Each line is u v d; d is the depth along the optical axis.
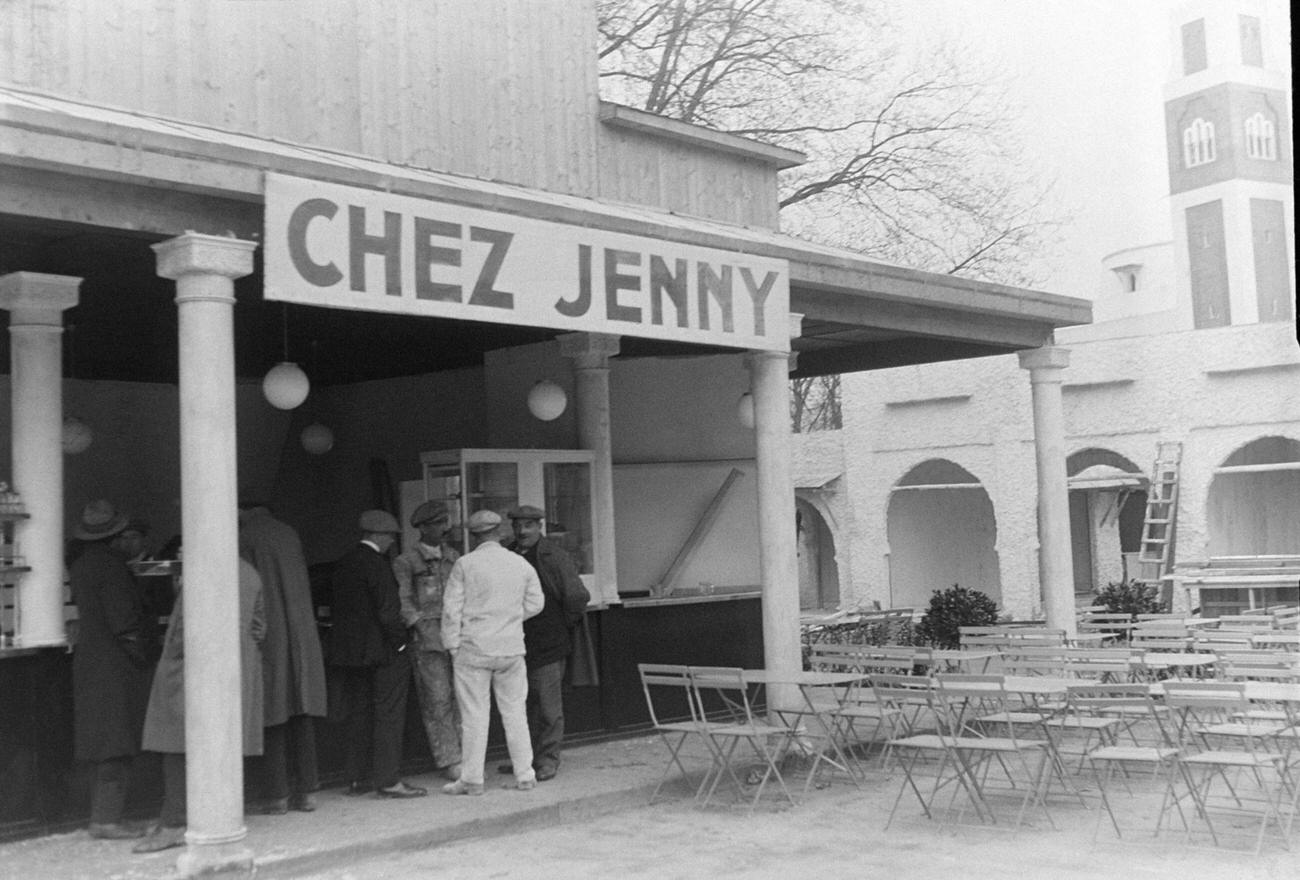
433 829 7.84
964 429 24.84
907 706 11.98
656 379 13.21
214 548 7.00
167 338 11.17
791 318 10.38
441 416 13.71
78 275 8.66
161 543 13.20
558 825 8.47
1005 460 24.22
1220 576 20.50
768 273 10.12
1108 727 9.52
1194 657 9.92
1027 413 23.95
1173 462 22.12
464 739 8.88
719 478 13.38
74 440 10.89
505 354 12.55
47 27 8.14
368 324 11.00
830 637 16.53
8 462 11.53
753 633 12.63
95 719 7.50
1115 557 27.28
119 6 8.51
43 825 7.66
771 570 10.41
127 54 8.52
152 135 6.63
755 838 7.90
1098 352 23.16
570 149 11.55
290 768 8.64
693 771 9.83
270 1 9.38
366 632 8.73
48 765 7.71
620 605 11.51
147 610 8.35
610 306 8.91
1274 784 9.15
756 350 10.31
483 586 8.89
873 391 26.16
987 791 9.17
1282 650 11.49
